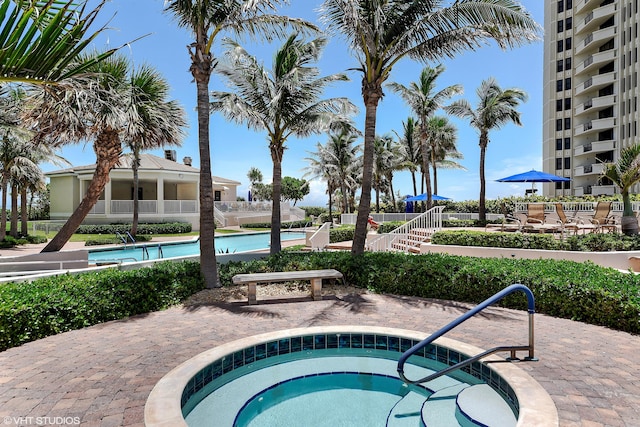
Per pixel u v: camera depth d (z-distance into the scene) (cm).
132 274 678
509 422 314
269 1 778
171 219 2811
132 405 330
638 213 1466
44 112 886
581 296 573
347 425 344
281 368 468
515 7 816
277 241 1306
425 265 768
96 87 383
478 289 692
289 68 1257
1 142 1825
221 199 3975
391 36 953
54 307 539
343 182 3522
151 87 1087
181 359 443
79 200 3097
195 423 343
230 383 427
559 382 366
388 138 3662
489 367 397
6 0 233
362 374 452
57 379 385
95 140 1091
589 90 3369
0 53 237
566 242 1067
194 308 684
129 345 490
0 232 1883
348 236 2111
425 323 581
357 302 718
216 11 838
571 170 3562
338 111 1354
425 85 2241
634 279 591
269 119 1288
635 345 467
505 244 1152
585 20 3356
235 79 1267
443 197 2912
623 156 1199
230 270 895
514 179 1628
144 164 2919
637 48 2889
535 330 530
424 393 403
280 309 674
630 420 298
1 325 470
